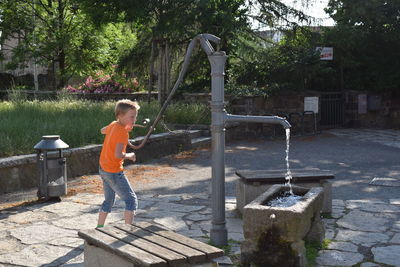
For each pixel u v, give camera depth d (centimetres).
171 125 1428
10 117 1185
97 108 1459
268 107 1769
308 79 2020
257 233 432
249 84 1958
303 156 1236
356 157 1221
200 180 905
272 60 1895
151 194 781
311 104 1820
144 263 303
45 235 535
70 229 559
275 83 1838
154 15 1919
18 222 593
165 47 1916
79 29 2662
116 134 479
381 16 2078
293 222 420
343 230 554
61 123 1130
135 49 2078
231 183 886
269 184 613
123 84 2381
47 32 2723
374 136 1734
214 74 479
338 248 489
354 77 2197
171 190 817
